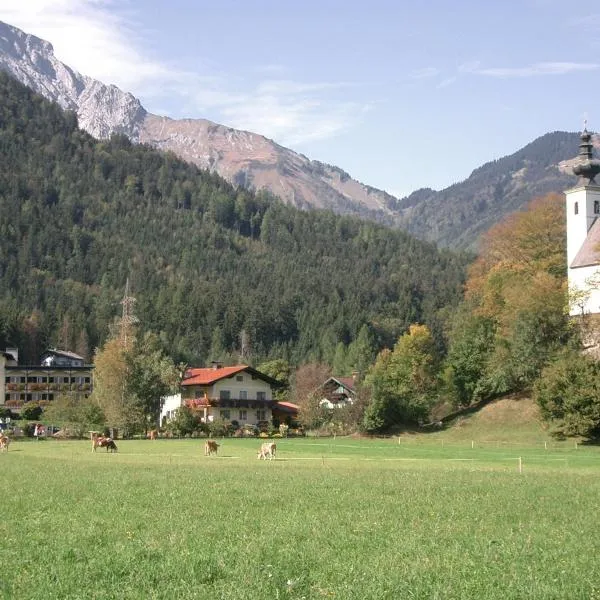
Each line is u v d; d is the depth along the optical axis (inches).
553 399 3393.2
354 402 4330.7
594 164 4554.6
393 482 1676.9
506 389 4116.6
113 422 4252.0
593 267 4306.1
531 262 4549.7
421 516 1202.6
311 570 828.6
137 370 4340.6
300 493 1471.5
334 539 993.5
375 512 1229.7
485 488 1569.9
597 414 3270.2
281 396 6328.7
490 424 3900.1
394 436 4028.1
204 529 1061.1
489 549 935.0
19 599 722.2
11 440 3966.5
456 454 2883.9
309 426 4576.8
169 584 767.1
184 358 7677.2
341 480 1716.3
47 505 1305.4
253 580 783.1
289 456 2736.2
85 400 4542.3
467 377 4387.3
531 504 1336.1
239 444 3585.1
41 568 829.8
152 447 3309.5
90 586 765.9
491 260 4726.9
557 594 741.9
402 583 771.4
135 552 904.9
